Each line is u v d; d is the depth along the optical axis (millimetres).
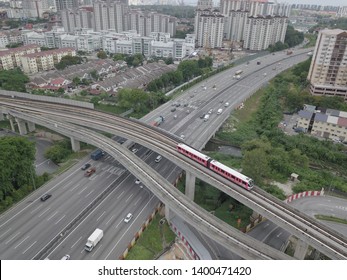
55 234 81000
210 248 80312
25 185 97000
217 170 93688
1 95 168875
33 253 74875
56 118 137250
